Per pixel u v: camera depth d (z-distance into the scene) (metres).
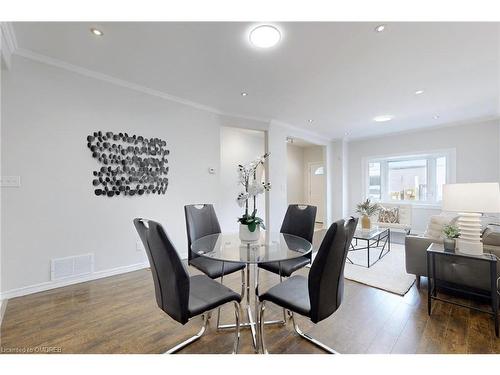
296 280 1.73
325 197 6.40
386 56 2.38
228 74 2.77
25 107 2.33
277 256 1.65
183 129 3.58
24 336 1.71
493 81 2.95
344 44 2.18
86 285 2.59
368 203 4.22
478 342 1.64
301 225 2.44
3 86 2.22
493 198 1.85
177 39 2.10
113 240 2.90
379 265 3.31
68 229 2.58
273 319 1.95
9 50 2.12
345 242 1.34
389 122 4.86
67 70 2.56
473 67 2.61
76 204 2.63
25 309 2.07
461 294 2.32
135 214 3.08
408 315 2.01
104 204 2.83
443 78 2.88
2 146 2.22
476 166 4.76
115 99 2.91
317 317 1.29
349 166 6.65
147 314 2.01
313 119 4.63
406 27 1.94
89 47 2.24
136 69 2.66
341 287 1.44
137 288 2.53
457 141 4.97
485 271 2.10
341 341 1.67
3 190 2.23
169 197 3.42
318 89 3.20
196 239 2.31
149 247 1.34
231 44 2.18
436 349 1.58
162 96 3.33
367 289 2.53
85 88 2.69
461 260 2.21
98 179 2.78
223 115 4.13
